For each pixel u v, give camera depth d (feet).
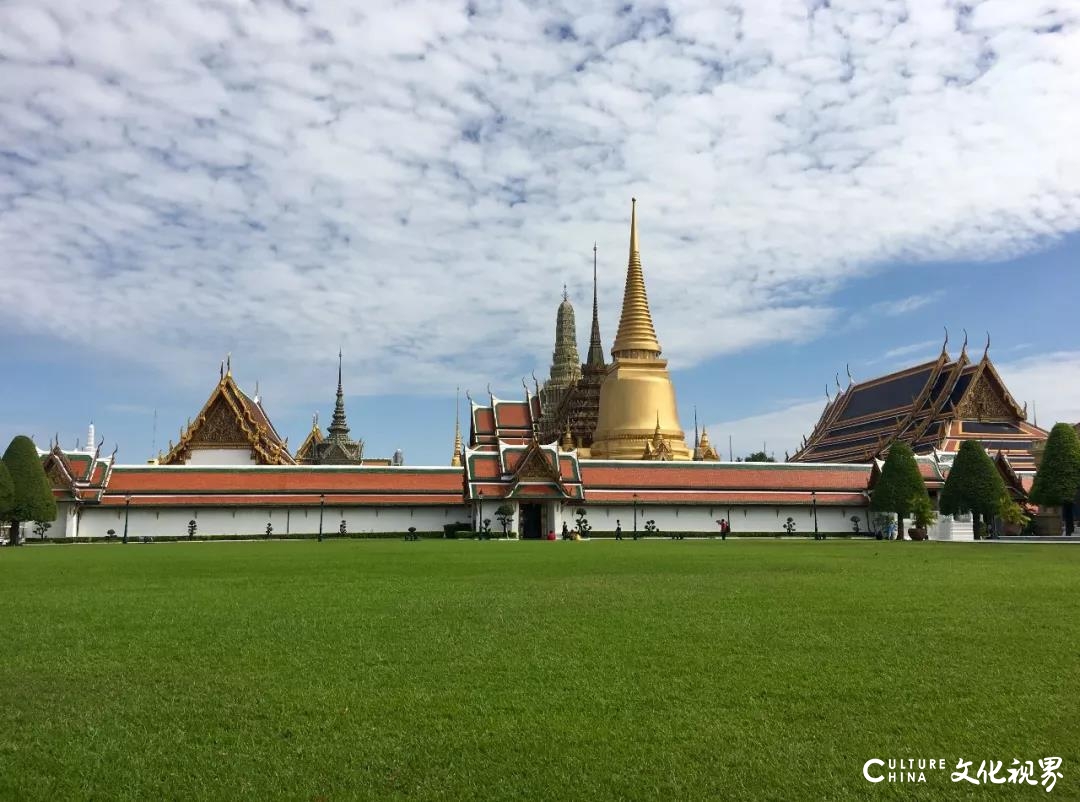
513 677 43.70
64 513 269.03
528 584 90.84
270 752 32.78
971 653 48.83
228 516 283.18
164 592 84.58
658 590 83.25
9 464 236.84
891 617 62.69
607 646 51.62
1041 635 54.65
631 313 396.37
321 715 37.35
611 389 388.57
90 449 303.68
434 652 50.19
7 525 253.24
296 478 293.43
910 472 259.39
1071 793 28.55
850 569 111.14
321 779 30.09
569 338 565.94
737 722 35.86
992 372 329.93
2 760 32.12
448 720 36.42
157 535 278.87
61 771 31.01
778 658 47.78
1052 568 112.68
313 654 49.96
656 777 30.04
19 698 40.45
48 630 59.16
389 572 109.81
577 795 28.60
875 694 39.93
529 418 381.60
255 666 46.80
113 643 53.93
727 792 28.73
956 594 78.13
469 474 279.69
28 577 104.88
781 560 132.16
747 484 300.61
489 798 28.40
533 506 290.35
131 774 30.68
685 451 382.63
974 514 249.55
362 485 294.87
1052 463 236.02
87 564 132.05
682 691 40.70
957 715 36.58
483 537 272.31
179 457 327.67
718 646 51.37
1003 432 326.85
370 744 33.55
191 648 52.06
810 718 36.32
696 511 294.05
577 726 35.45
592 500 285.23
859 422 377.71
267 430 362.53
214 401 330.95
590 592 81.76
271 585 91.61
